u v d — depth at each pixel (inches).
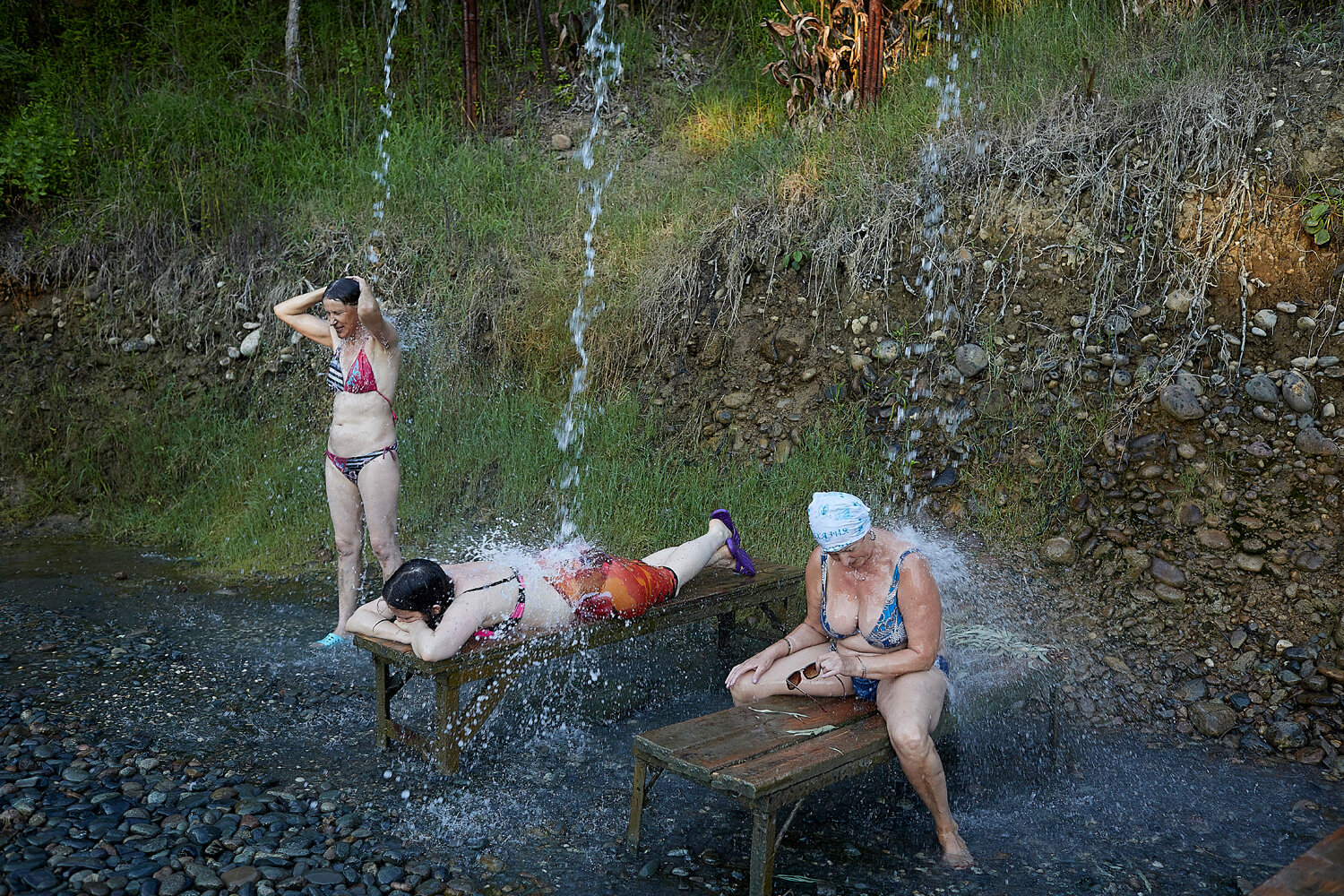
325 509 268.7
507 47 375.6
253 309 306.2
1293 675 172.4
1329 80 228.8
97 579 246.8
